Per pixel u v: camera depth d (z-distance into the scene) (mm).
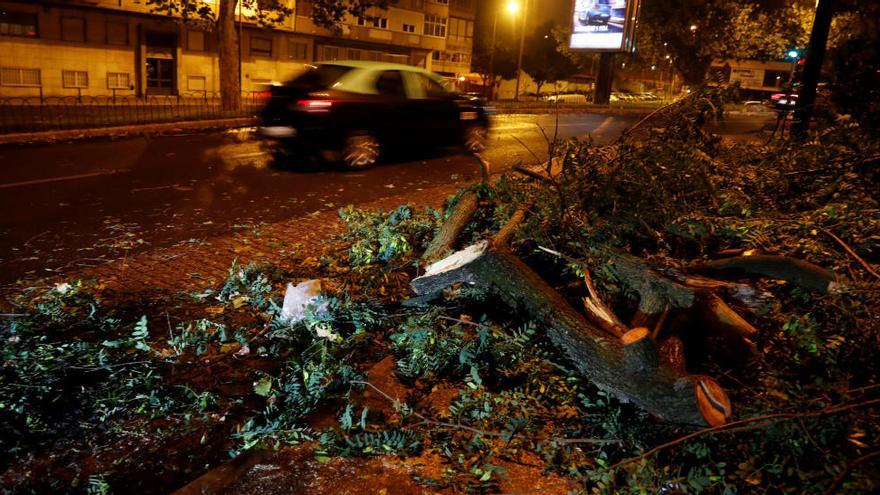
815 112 10016
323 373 3746
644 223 4789
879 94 9008
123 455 3207
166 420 3516
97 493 2904
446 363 3902
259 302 4945
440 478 2959
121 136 14328
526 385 3615
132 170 10094
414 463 3092
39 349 3936
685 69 45406
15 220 6945
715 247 5156
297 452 3143
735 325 3814
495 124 20891
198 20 20016
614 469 2867
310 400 3559
